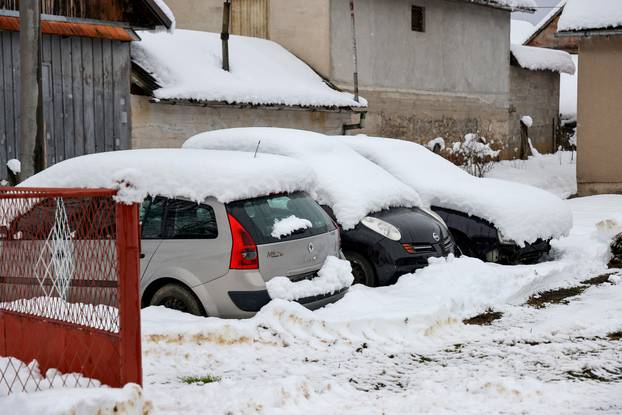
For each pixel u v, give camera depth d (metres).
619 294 10.31
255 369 7.07
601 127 22.06
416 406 5.99
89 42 16.80
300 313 7.99
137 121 18.36
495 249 11.55
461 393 6.34
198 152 9.00
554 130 33.78
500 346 7.92
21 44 10.84
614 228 13.33
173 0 25.92
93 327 5.63
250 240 8.06
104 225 5.50
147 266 8.34
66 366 5.87
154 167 8.49
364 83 24.66
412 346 7.96
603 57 21.92
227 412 5.71
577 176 22.42
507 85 30.97
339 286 8.82
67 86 16.42
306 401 6.05
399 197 11.02
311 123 22.66
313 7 23.72
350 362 7.32
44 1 15.83
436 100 27.47
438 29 27.47
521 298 10.34
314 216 8.98
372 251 10.15
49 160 16.09
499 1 29.25
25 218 6.16
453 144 27.22
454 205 11.88
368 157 12.70
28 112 10.84
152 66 19.05
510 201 11.80
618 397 6.12
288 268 8.30
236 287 8.02
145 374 6.91
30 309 6.21
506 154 30.97
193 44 21.61
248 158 8.74
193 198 8.23
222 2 25.33
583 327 8.55
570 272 11.69
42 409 4.83
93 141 16.92
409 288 9.74
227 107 20.14
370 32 24.83
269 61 22.59
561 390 6.33
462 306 9.42
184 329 7.53
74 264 5.76
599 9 21.52
